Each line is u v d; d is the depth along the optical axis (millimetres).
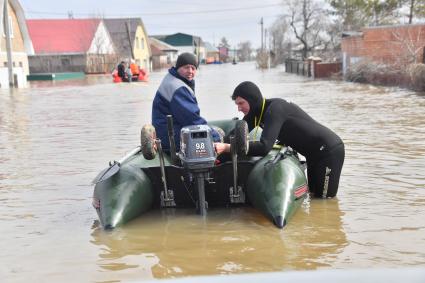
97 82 35500
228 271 3506
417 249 3805
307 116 5297
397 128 10172
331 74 35250
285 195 4551
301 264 3584
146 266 3641
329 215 4738
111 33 66250
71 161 7742
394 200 5148
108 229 4434
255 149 4754
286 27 73062
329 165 5176
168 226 4539
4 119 13938
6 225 4738
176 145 5059
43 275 3543
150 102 18594
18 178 6676
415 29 25141
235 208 5043
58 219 4895
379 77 24719
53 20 55906
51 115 14750
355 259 3641
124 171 4855
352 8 53688
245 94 5059
